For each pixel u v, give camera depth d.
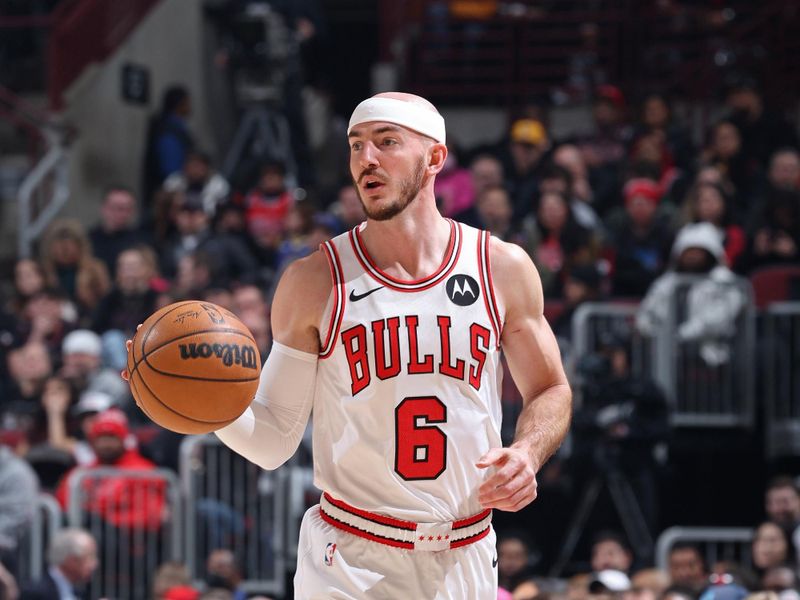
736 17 40.88
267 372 9.85
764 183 32.25
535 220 28.92
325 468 9.78
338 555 9.70
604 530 24.06
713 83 39.56
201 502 23.91
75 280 30.33
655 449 25.17
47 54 36.88
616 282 28.47
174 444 24.88
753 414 27.02
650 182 30.42
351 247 9.78
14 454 24.14
